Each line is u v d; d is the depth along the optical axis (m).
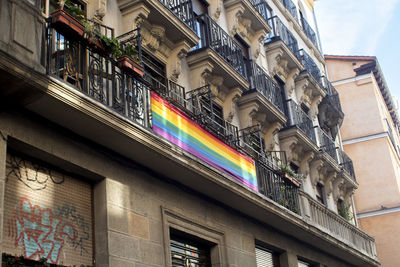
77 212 9.85
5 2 8.27
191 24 14.98
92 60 10.08
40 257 8.83
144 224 10.91
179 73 14.30
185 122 12.24
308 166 21.50
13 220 8.53
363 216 30.47
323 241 18.05
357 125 32.19
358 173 31.36
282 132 20.08
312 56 29.16
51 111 9.08
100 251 9.84
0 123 8.48
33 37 8.61
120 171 10.76
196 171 11.93
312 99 25.25
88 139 10.09
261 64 20.89
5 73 8.09
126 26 12.80
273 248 16.08
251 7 19.38
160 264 10.98
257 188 14.56
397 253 29.19
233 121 16.95
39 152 9.10
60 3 9.84
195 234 12.48
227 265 13.23
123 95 10.50
